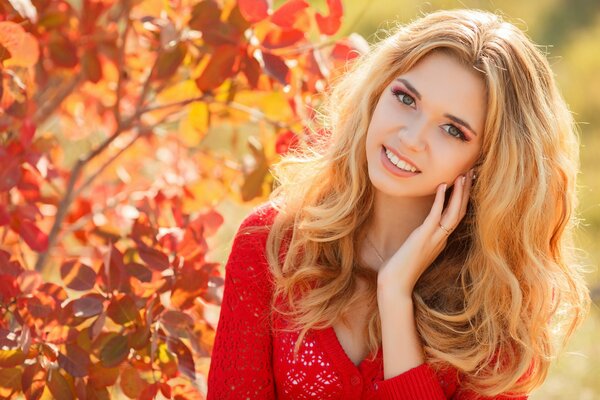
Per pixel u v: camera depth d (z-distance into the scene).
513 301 2.90
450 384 3.06
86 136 4.62
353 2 8.45
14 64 3.20
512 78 2.75
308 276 2.96
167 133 4.44
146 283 3.18
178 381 3.32
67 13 3.90
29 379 3.02
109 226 4.07
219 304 3.32
